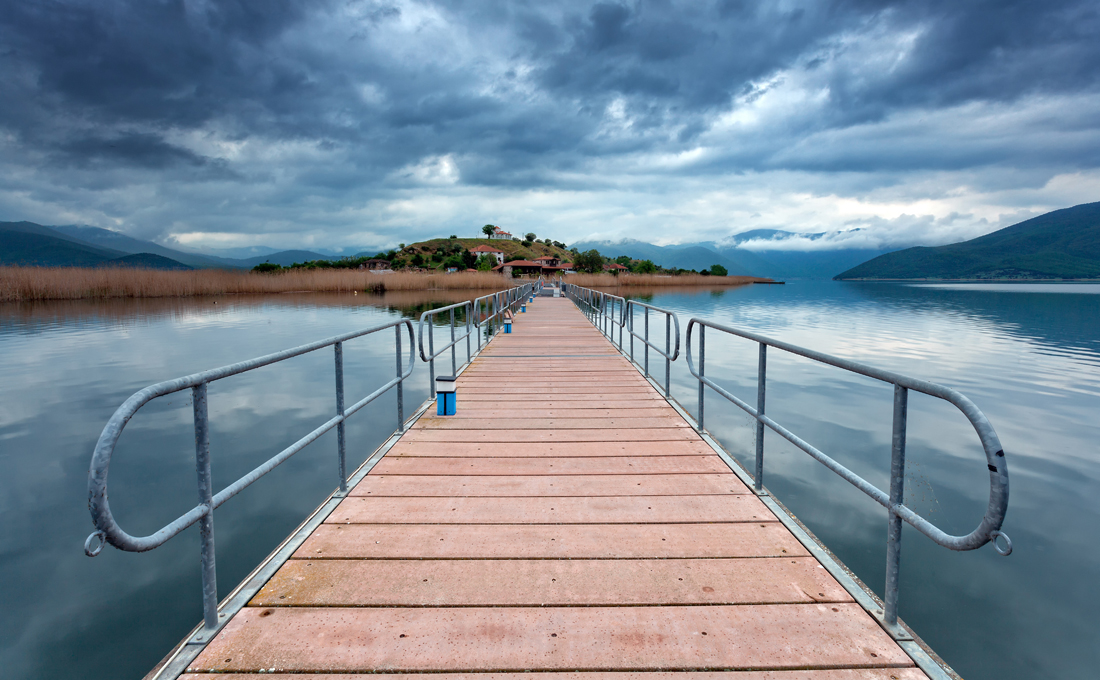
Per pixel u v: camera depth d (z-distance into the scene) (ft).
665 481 10.96
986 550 12.60
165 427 21.99
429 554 8.02
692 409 25.80
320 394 28.19
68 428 22.52
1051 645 9.46
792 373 36.17
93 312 76.79
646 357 21.40
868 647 5.99
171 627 9.66
